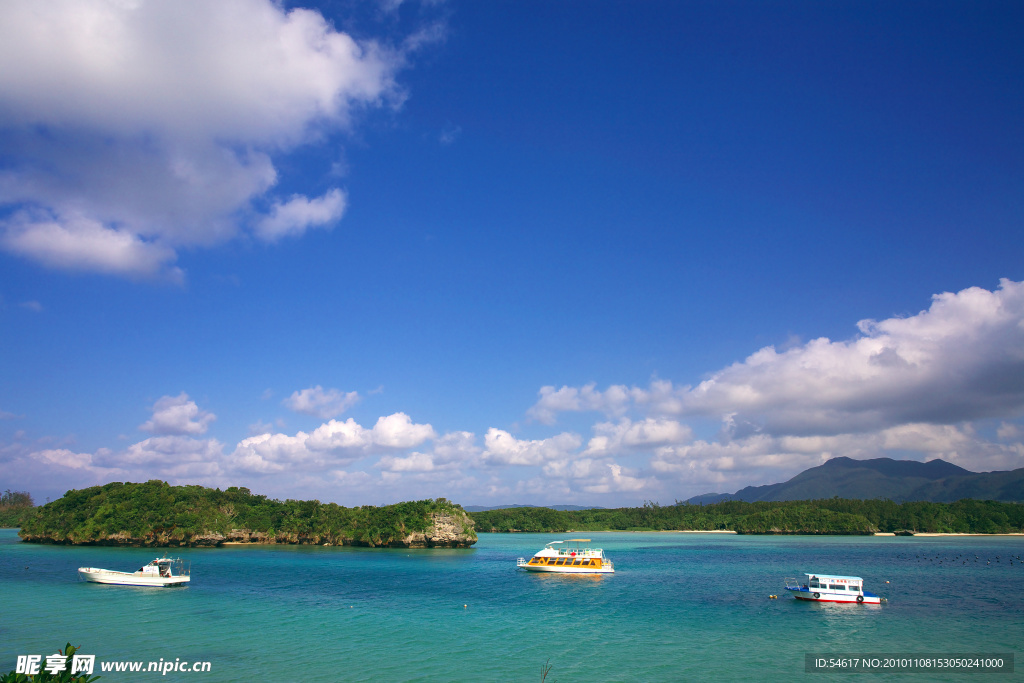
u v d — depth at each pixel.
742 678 53.81
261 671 54.38
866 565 158.62
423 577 127.62
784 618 81.25
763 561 171.00
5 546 194.38
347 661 57.78
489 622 77.44
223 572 133.88
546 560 137.62
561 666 56.75
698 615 83.25
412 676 53.22
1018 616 83.31
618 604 92.69
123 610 82.88
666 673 54.88
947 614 84.69
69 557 158.88
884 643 67.00
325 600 94.50
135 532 193.62
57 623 73.44
